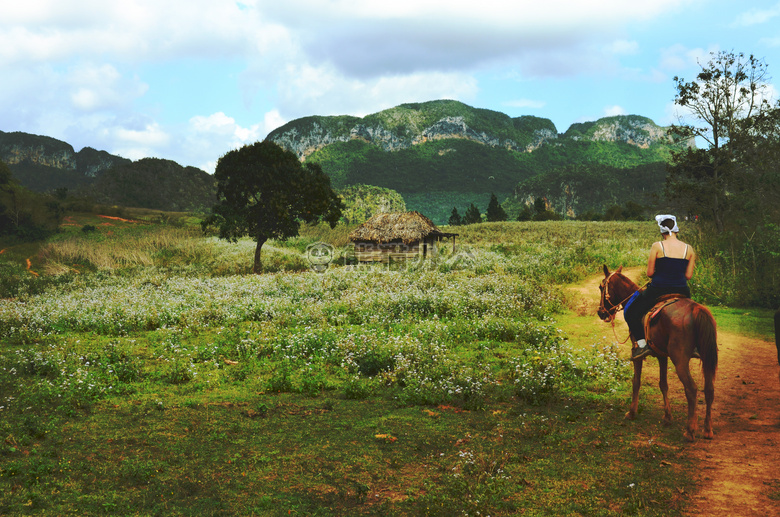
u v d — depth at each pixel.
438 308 14.37
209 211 162.25
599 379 8.15
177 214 84.44
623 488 4.35
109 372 8.60
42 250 34.84
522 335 11.23
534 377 7.86
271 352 10.43
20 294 21.28
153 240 38.75
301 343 10.41
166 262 33.94
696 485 4.38
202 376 8.84
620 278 6.79
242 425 6.32
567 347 10.03
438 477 4.76
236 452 5.42
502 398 7.34
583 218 98.88
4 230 45.44
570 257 24.92
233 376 8.81
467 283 17.64
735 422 6.00
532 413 6.75
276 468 5.00
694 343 5.43
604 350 9.86
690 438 5.43
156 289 20.36
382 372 8.73
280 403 7.31
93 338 12.30
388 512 4.09
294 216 29.94
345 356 9.52
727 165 20.95
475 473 4.76
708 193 22.14
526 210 98.81
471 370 8.52
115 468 4.98
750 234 15.30
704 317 5.36
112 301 16.08
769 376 7.93
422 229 31.30
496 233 53.75
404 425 6.29
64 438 5.86
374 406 7.16
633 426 6.06
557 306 14.73
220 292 17.95
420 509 4.12
